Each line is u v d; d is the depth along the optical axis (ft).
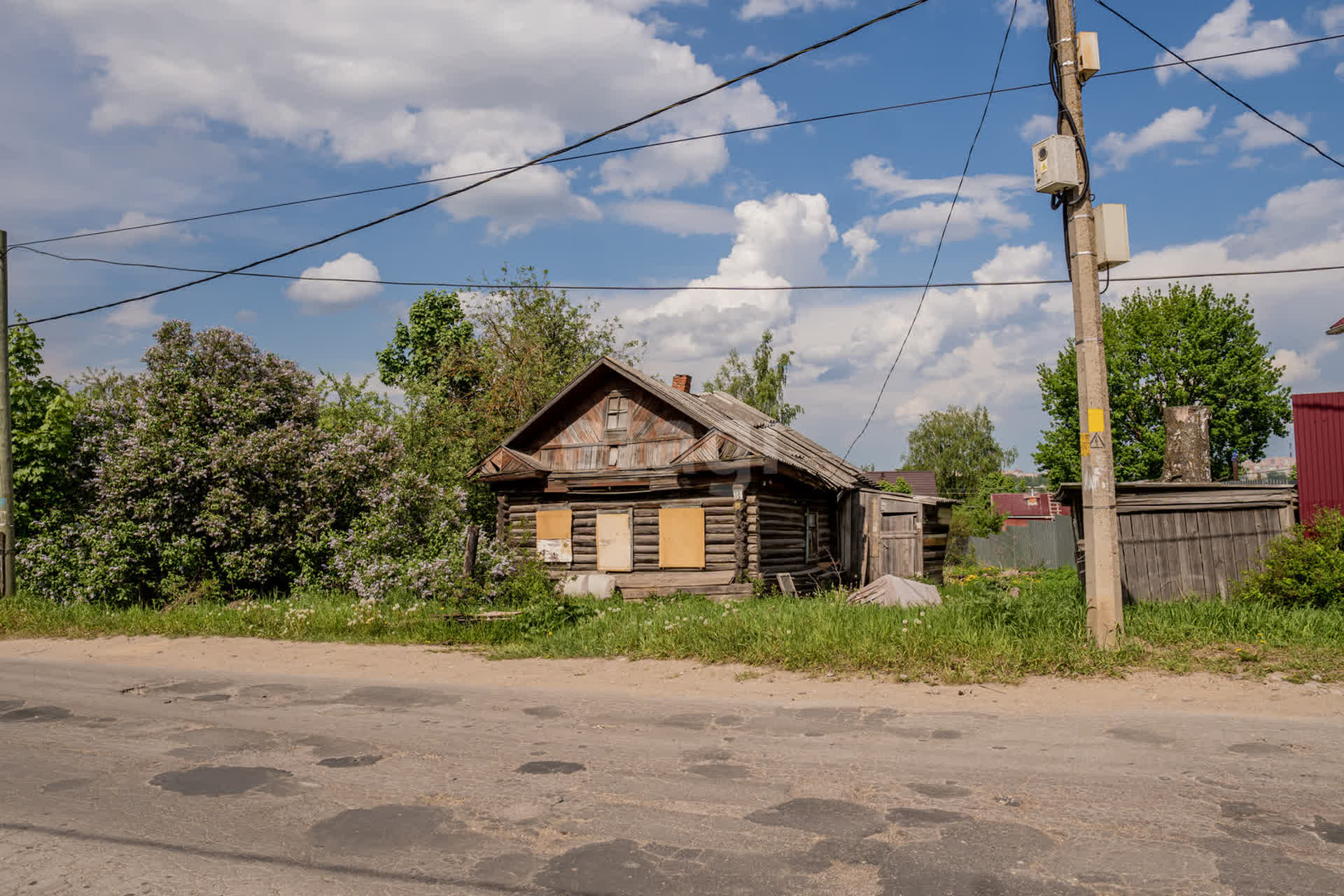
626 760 18.94
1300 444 40.52
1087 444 28.99
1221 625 30.50
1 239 52.08
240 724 23.22
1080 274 29.19
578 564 61.52
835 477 67.56
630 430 61.41
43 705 26.40
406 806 15.99
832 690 25.89
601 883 12.33
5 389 51.93
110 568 51.16
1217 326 112.57
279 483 55.16
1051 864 12.64
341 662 34.06
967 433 227.61
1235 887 11.71
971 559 107.65
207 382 57.88
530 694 26.89
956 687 25.52
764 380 135.64
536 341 93.15
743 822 14.73
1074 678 25.72
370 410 79.00
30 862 13.50
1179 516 38.27
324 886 12.38
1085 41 29.12
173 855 13.65
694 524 58.13
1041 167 29.32
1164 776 16.58
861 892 11.82
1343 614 31.22
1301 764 17.13
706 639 33.12
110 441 56.44
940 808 15.16
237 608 46.85
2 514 51.49
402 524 55.98
